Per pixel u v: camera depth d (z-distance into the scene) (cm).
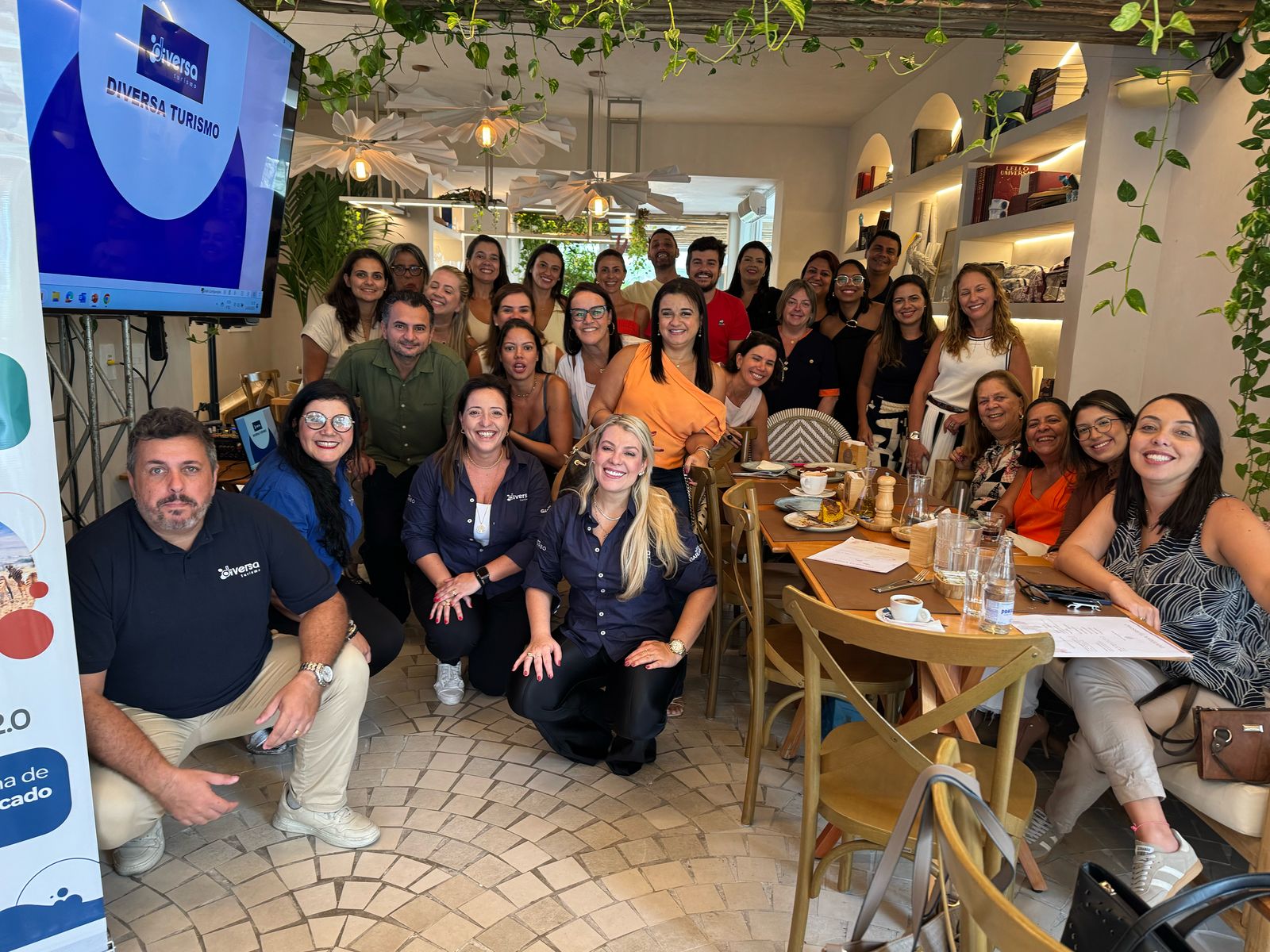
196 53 229
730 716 313
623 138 801
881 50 557
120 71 201
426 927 200
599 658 265
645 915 206
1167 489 222
